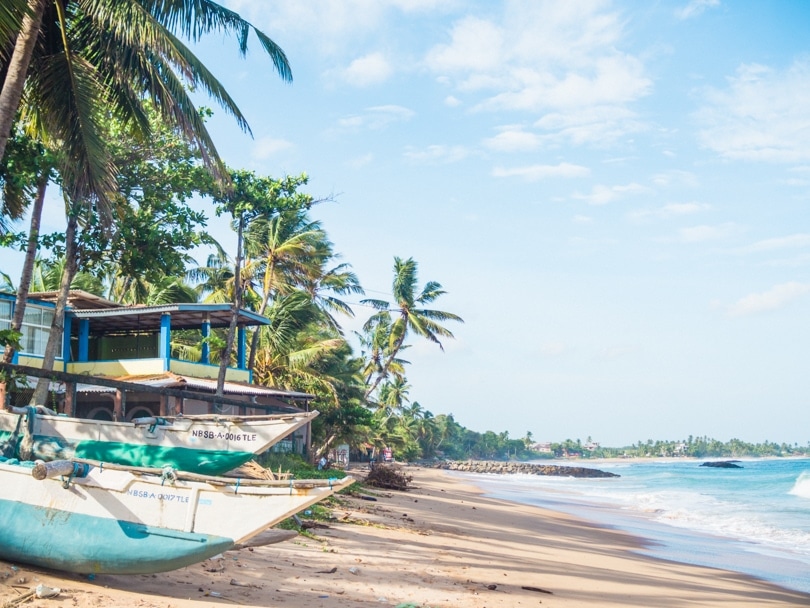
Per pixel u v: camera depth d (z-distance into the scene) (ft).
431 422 429.38
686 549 68.80
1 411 37.50
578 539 70.03
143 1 43.65
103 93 46.14
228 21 44.96
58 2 41.50
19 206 58.18
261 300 120.88
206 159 44.78
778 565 60.39
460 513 84.07
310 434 122.21
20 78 38.34
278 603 26.99
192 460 38.78
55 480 27.27
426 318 174.40
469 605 31.48
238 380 99.60
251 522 24.88
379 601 29.81
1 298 78.48
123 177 70.38
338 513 61.16
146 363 86.22
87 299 88.94
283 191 82.58
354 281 145.28
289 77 47.03
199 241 72.23
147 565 25.55
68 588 24.68
